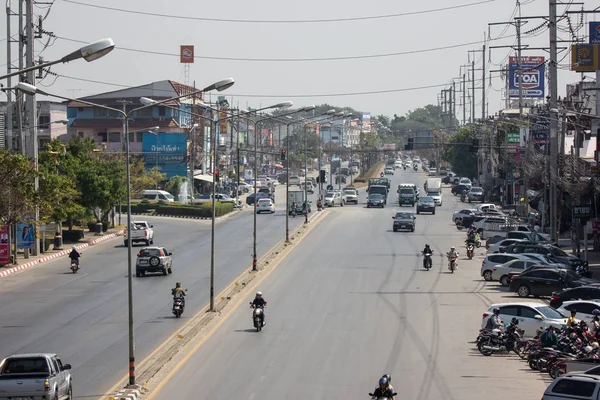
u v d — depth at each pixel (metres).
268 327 42.16
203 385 30.47
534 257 58.72
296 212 113.62
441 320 43.81
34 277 62.28
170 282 58.50
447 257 68.19
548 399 24.42
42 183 71.88
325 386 30.19
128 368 33.19
